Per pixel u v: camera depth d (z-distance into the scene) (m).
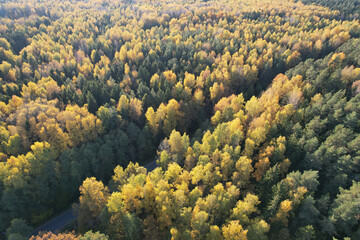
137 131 88.81
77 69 130.50
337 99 79.44
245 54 140.00
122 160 86.69
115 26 198.75
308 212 49.16
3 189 63.81
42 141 80.94
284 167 60.78
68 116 85.81
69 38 171.50
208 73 119.31
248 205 48.22
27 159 68.25
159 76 122.62
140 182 58.16
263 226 44.19
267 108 83.00
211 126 92.31
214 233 44.62
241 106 96.75
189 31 182.00
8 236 53.91
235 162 65.81
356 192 47.56
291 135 69.06
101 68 135.38
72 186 72.56
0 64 129.38
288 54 136.25
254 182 65.62
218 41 155.00
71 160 75.50
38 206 67.88
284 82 107.06
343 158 57.38
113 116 90.88
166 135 97.94
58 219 69.12
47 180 69.38
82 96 101.94
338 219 47.56
